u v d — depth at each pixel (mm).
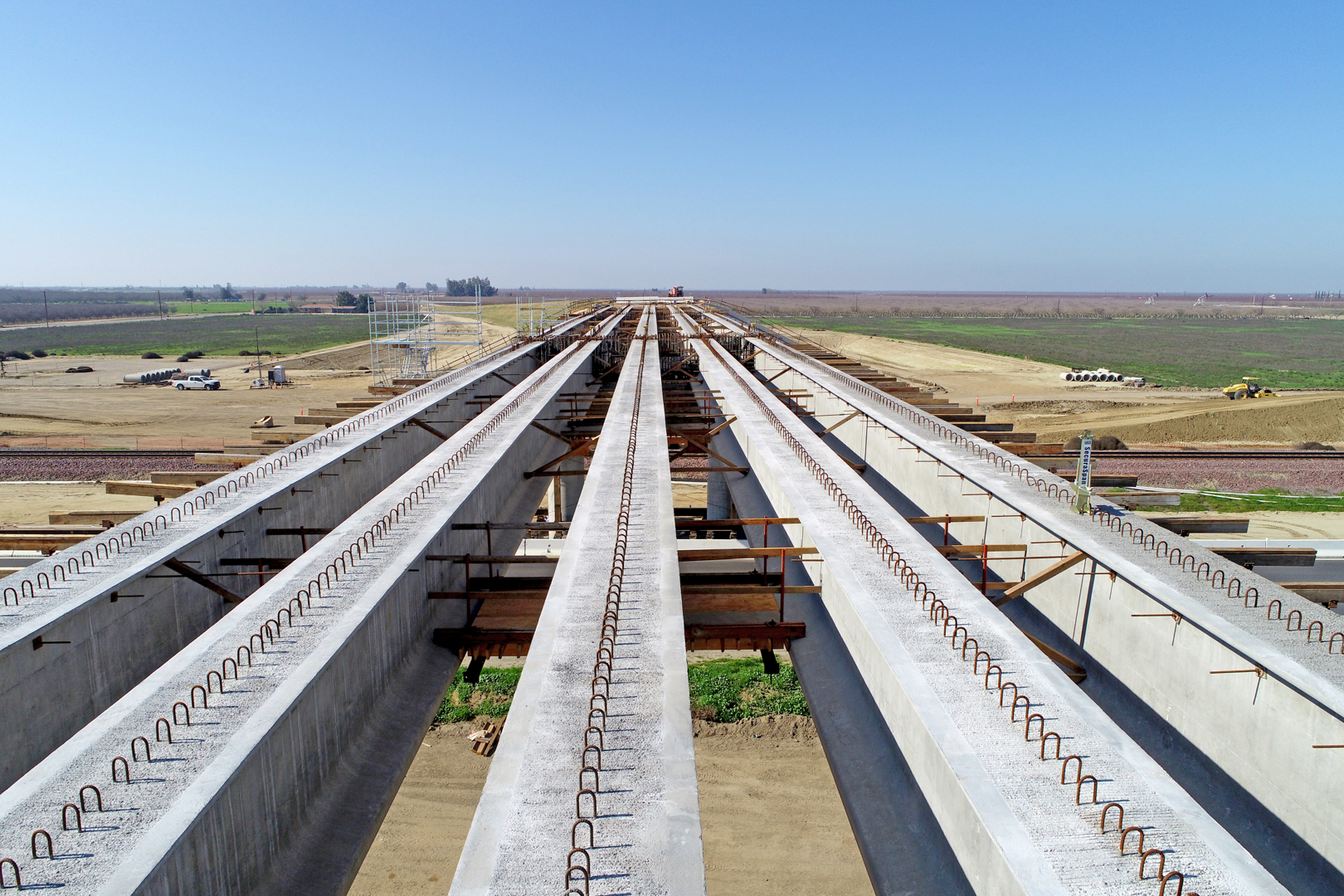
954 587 8039
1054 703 5961
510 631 9258
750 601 9969
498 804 4824
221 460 14086
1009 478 12094
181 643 9094
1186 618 7738
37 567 8148
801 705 15875
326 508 12820
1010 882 4348
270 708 5824
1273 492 30047
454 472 12242
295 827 6012
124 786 4965
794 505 10836
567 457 15859
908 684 6207
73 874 4254
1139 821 4715
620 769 5117
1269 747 6930
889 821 6113
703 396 21609
